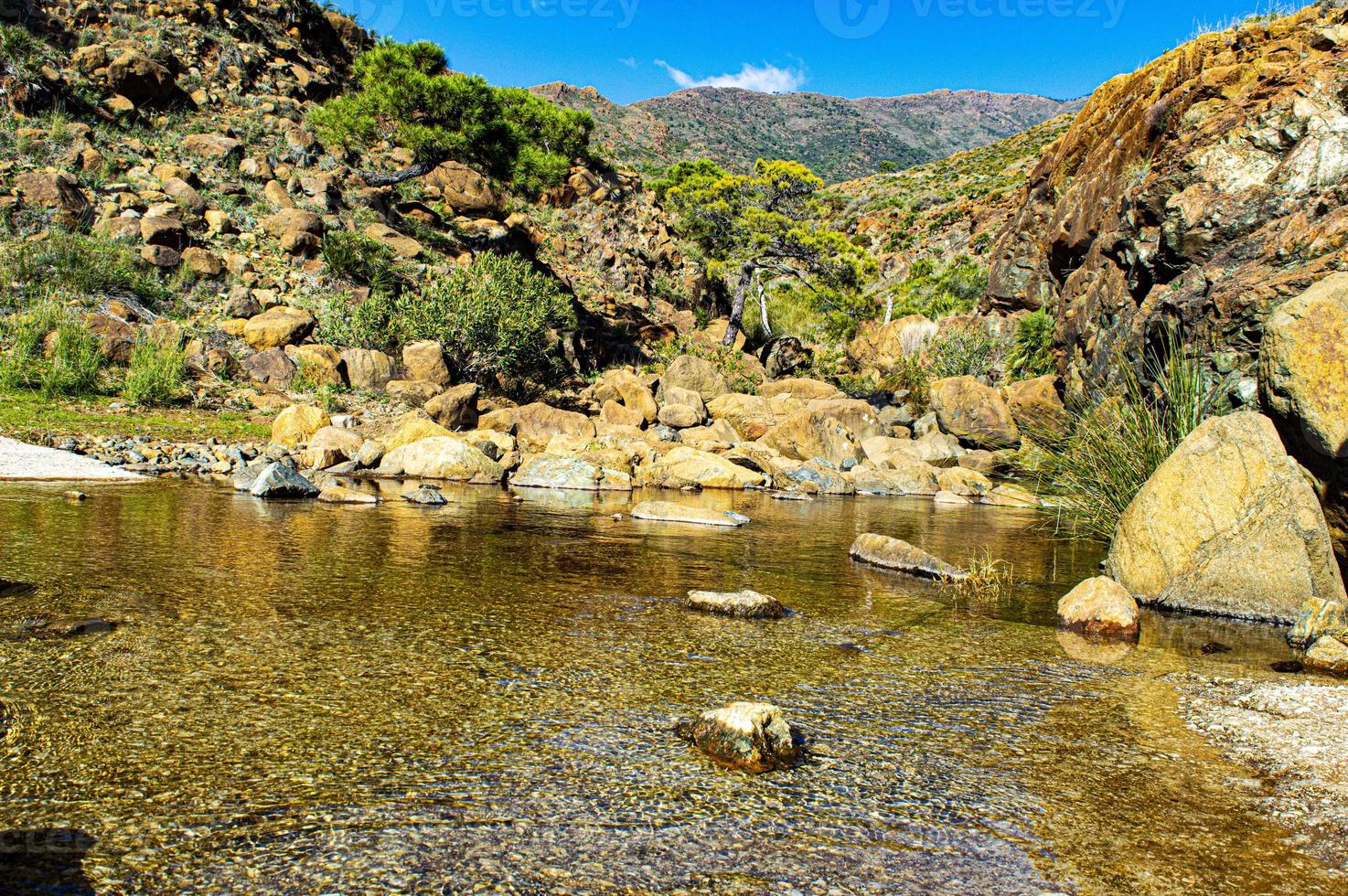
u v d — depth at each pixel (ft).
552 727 11.23
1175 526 19.98
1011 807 9.48
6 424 39.14
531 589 19.29
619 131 451.53
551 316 68.44
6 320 48.83
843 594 20.40
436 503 33.42
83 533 22.82
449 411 52.34
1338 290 18.48
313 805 8.85
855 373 93.45
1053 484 34.01
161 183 66.33
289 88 92.43
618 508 34.78
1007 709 12.65
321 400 52.47
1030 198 76.43
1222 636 17.53
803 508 38.91
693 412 61.67
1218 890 7.86
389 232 76.95
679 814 9.03
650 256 108.58
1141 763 10.78
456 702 11.95
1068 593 19.06
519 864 7.91
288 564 20.45
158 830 8.20
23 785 8.97
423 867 7.78
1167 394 27.27
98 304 52.95
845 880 7.88
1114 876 8.09
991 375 72.08
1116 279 48.47
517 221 94.89
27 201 57.88
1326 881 8.04
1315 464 18.90
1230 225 37.35
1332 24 45.78
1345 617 17.02
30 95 67.36
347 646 14.25
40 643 13.58
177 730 10.55
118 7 85.20
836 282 95.81
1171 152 46.16
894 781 10.07
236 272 62.59
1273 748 11.31
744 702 11.02
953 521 35.60
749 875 7.92
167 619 15.24
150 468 36.73
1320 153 36.17
